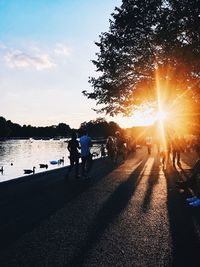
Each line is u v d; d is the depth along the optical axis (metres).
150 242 7.09
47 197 12.45
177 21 23.11
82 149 17.62
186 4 22.66
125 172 20.56
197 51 23.17
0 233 7.88
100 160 31.23
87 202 11.37
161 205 10.71
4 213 9.91
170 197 12.07
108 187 14.63
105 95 33.00
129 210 10.05
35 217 9.37
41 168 37.09
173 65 27.09
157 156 36.22
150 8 27.61
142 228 8.13
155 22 27.41
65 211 10.05
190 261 6.04
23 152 97.94
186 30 23.44
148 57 29.83
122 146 30.20
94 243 7.07
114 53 32.09
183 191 13.31
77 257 6.27
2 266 5.89
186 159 31.06
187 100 30.17
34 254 6.46
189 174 19.11
